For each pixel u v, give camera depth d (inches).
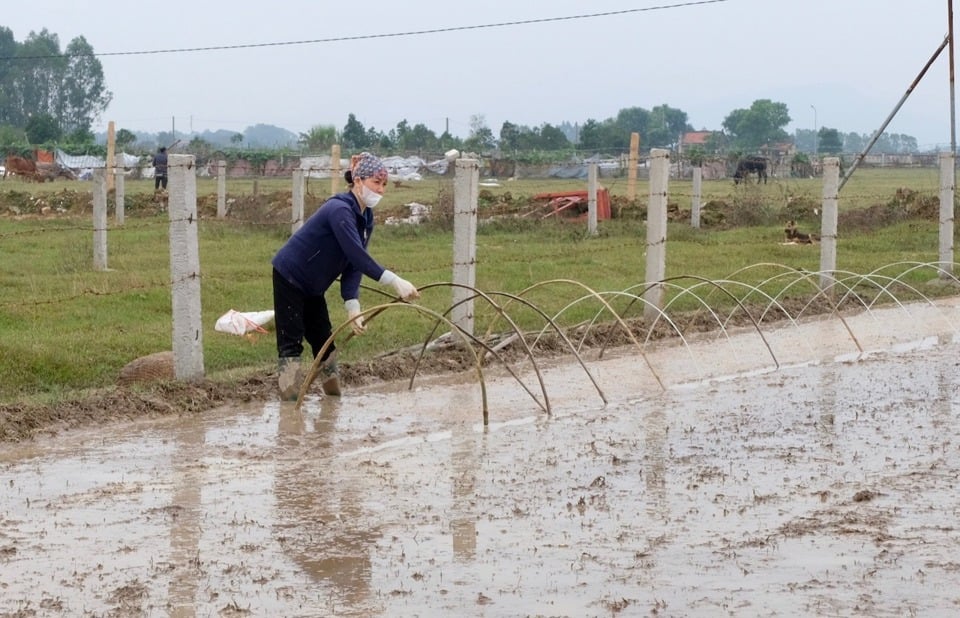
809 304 616.1
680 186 1648.6
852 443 348.5
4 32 5027.1
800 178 2130.9
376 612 213.3
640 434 360.2
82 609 214.1
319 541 253.8
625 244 876.0
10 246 809.5
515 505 281.9
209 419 376.2
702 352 514.3
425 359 470.0
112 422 366.6
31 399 378.0
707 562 240.5
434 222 962.1
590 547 250.2
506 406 402.3
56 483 298.0
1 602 217.0
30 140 2972.4
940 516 272.7
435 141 2635.3
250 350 468.8
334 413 388.8
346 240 392.8
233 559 241.8
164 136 5132.9
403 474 310.7
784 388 436.1
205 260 735.7
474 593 222.8
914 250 916.0
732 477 309.0
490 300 410.3
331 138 2359.7
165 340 467.2
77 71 4842.5
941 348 530.6
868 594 222.2
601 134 3014.3
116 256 744.3
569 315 576.4
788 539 255.4
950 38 977.5
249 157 1921.8
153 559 241.3
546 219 1051.3
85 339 458.6
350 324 406.3
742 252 849.5
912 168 2608.3
